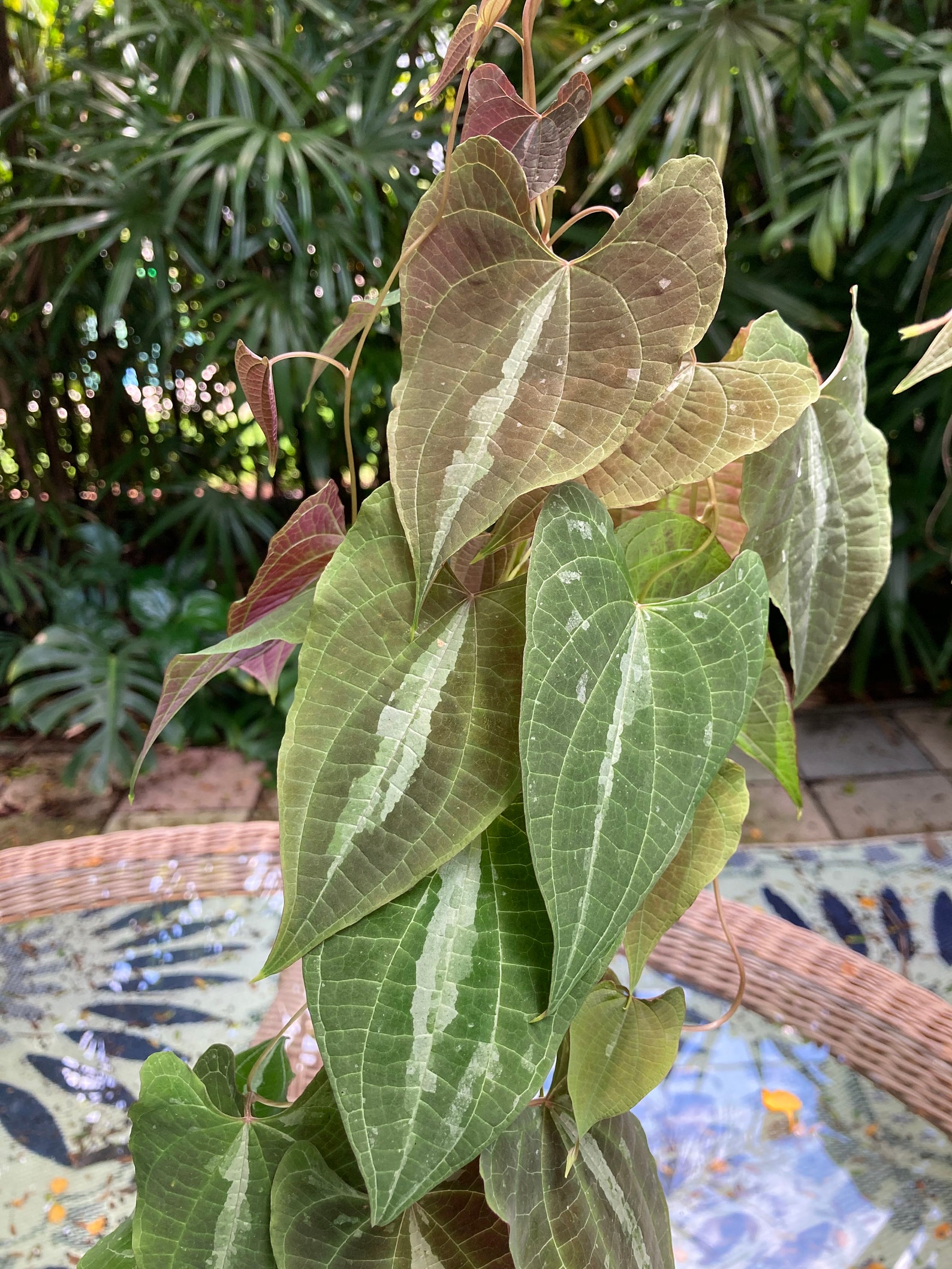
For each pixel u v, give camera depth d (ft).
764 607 0.99
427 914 0.97
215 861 3.00
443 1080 0.92
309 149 4.85
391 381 5.56
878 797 5.80
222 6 5.30
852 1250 2.33
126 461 6.60
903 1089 2.19
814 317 5.30
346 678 0.94
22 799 5.73
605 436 0.88
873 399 6.00
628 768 0.90
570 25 5.42
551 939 0.97
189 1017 3.13
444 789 0.94
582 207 6.01
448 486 0.88
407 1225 1.13
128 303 6.10
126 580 6.57
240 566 7.57
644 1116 2.68
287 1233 1.08
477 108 1.03
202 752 6.29
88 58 5.65
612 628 0.93
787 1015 2.40
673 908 1.18
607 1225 1.22
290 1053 2.40
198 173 4.70
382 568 0.97
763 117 4.50
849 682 7.18
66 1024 3.09
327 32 6.04
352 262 6.21
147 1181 1.11
